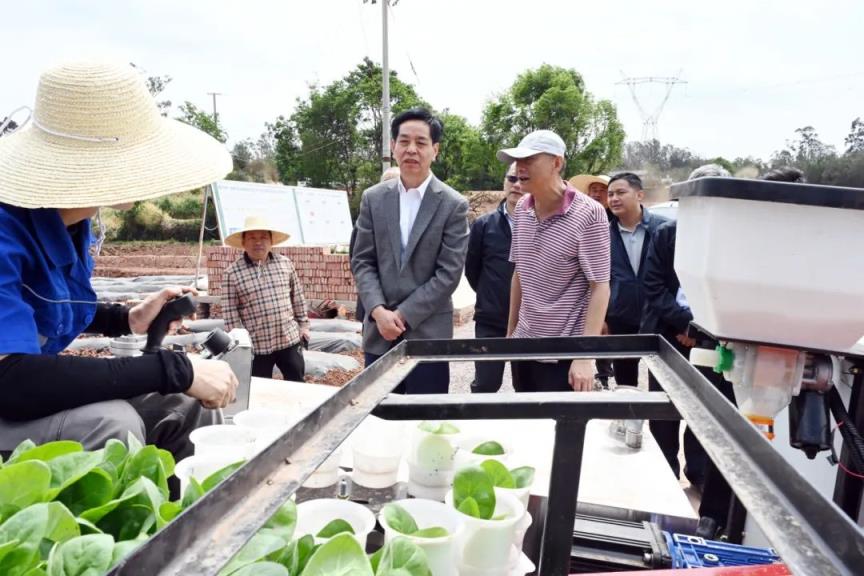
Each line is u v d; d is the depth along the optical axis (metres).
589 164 42.22
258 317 4.37
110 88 1.57
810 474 1.93
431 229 3.01
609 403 1.08
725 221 1.17
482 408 1.09
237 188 9.49
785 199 1.11
